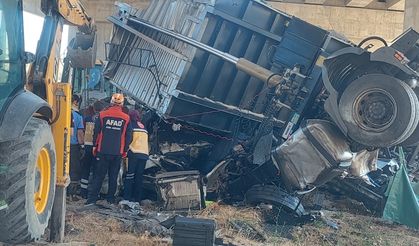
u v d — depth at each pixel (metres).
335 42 8.39
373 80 6.92
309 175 7.30
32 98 4.85
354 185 8.45
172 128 8.98
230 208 7.54
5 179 4.68
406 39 7.42
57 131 5.49
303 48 8.41
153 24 9.49
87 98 11.99
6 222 4.72
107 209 7.08
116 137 7.43
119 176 8.10
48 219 5.29
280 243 6.19
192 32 8.59
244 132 8.95
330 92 7.18
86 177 8.03
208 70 8.65
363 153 8.34
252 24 8.58
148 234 5.88
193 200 7.49
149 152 9.04
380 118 6.91
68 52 7.37
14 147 4.73
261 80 8.44
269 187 7.57
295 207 7.30
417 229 7.32
